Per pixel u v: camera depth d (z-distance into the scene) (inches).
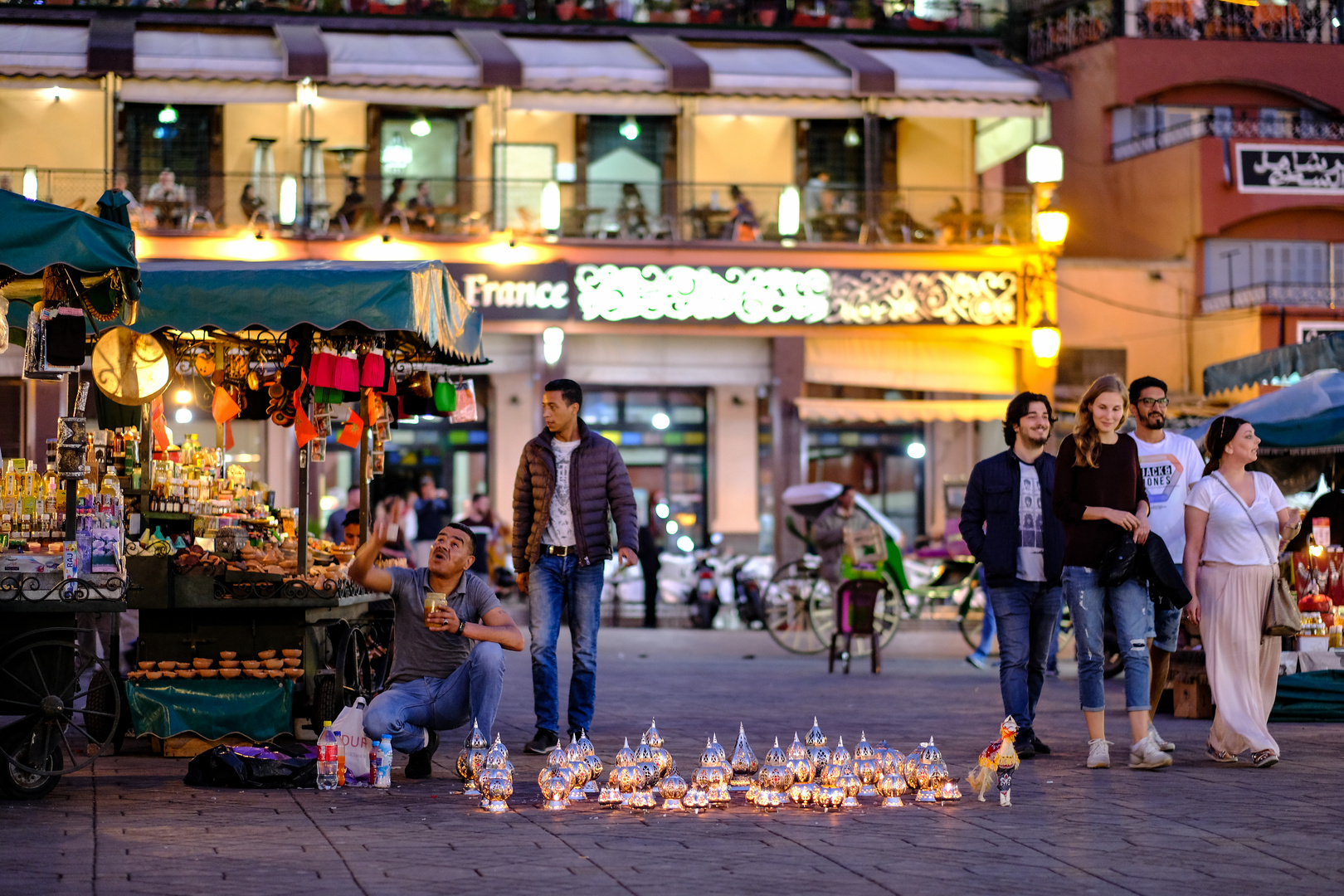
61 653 283.6
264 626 354.0
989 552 342.3
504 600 951.6
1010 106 1049.5
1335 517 517.3
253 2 1050.7
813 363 1065.5
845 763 278.1
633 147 1109.1
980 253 1070.4
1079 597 323.9
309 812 265.1
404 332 397.7
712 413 1115.3
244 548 357.4
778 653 703.1
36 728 280.8
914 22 1139.9
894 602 698.8
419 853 228.1
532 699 480.4
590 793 283.3
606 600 959.0
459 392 470.0
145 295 333.1
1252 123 1191.6
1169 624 351.9
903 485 1155.3
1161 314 1130.0
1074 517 323.3
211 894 199.8
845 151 1143.0
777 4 1123.9
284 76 961.5
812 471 1146.0
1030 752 338.3
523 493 366.0
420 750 305.9
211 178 1037.8
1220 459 338.6
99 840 237.3
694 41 1100.5
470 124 1088.8
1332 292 1131.9
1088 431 324.2
